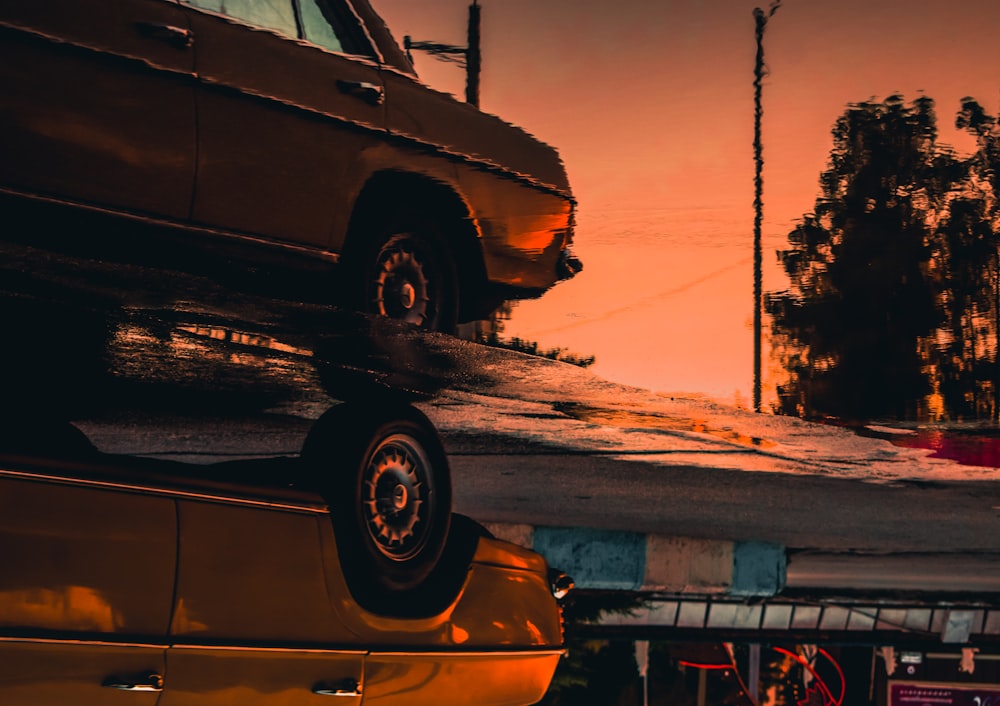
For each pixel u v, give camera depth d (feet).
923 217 126.52
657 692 95.35
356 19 22.66
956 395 126.72
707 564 46.52
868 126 126.31
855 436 40.50
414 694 19.53
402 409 20.43
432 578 20.44
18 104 17.67
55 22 18.04
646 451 38.04
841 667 84.28
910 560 50.03
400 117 23.15
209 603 16.07
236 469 19.40
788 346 128.16
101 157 18.54
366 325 24.02
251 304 22.97
